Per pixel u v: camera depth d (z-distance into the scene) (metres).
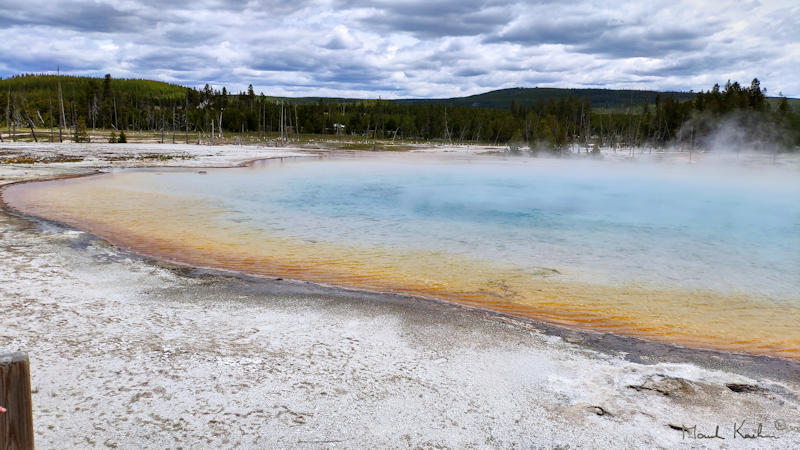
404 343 6.20
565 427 4.42
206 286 8.48
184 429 4.15
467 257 11.34
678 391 5.16
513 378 5.34
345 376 5.22
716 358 6.16
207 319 6.80
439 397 4.87
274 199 20.11
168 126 106.38
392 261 10.87
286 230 14.05
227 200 19.44
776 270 10.66
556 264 10.88
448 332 6.63
